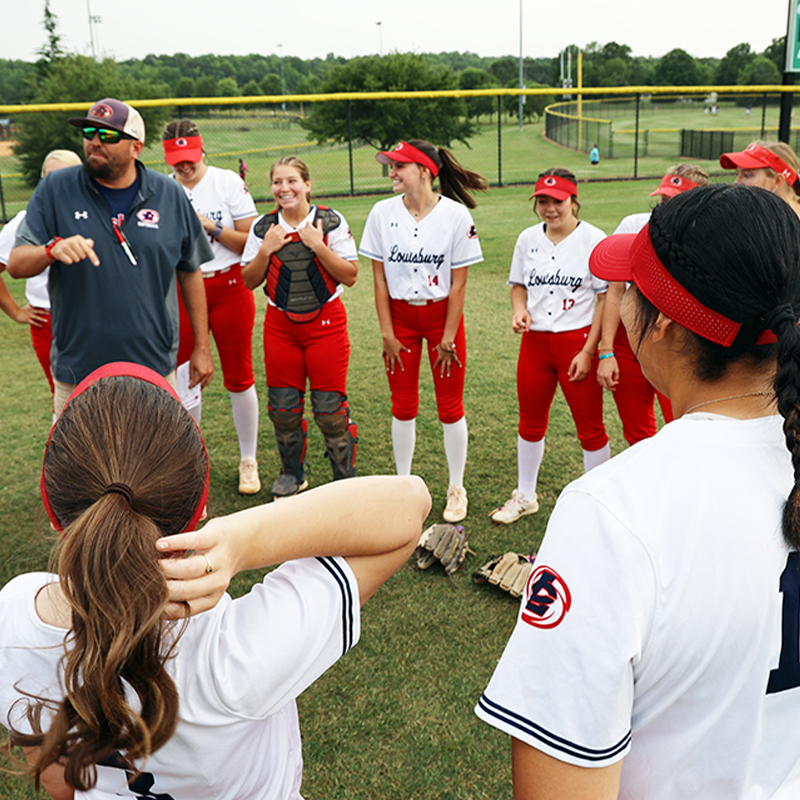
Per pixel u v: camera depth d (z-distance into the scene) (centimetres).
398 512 97
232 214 423
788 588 82
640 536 80
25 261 282
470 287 859
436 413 511
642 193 1527
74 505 82
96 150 276
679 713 83
